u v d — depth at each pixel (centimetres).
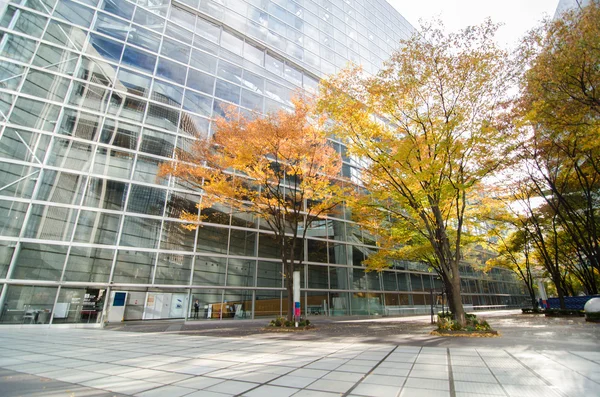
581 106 1275
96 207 1942
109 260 1908
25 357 780
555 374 531
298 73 3453
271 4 3512
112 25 2355
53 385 498
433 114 1305
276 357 737
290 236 2627
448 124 1222
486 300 4634
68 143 1962
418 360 673
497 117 1299
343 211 3028
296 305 1586
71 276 1783
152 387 480
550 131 1493
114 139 2120
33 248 1722
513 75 1232
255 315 2319
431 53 1239
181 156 1977
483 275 4684
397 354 752
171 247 2117
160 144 2278
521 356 700
